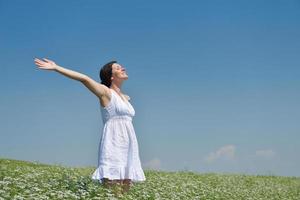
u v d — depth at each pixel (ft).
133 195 32.12
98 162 30.86
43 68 27.81
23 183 32.40
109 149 30.30
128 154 30.83
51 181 35.53
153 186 43.68
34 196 28.43
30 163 64.23
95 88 29.73
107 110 30.55
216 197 44.32
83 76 29.25
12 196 27.58
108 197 28.78
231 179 74.90
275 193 59.52
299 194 61.16
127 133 30.76
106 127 30.66
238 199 47.50
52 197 29.40
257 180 78.38
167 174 69.56
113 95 30.58
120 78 31.45
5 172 41.68
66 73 28.53
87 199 29.14
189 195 42.47
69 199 28.94
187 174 74.54
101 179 30.68
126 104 31.40
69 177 39.37
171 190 44.27
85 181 35.37
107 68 31.42
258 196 53.72
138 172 31.01
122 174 30.17
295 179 88.17
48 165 64.85
